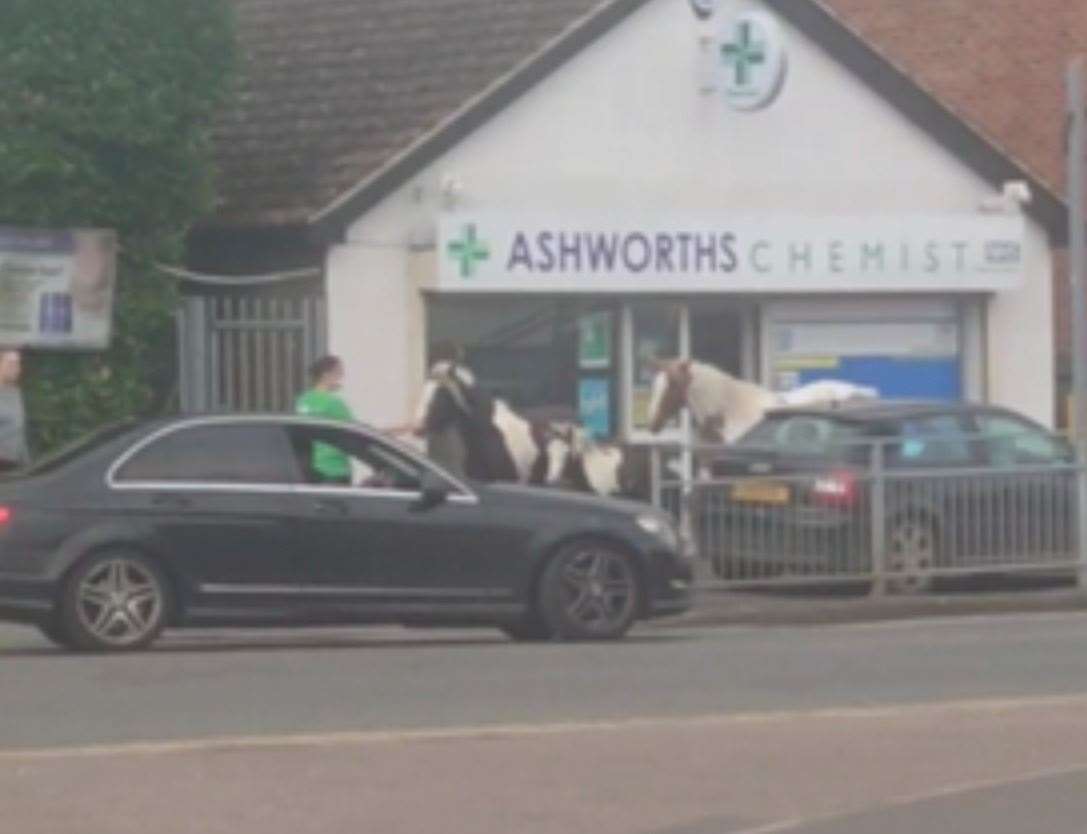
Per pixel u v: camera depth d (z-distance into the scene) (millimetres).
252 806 12180
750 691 16188
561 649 18484
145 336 25266
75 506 18125
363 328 26234
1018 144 34938
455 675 16781
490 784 12812
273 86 28000
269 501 18594
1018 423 24422
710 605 22531
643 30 27578
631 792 12680
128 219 24906
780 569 23203
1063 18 36062
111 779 12750
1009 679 16922
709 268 27516
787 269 27953
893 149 29062
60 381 24844
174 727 14422
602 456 25156
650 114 27641
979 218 29031
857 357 29094
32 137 24047
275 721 14688
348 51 28141
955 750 13961
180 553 18344
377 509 18844
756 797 12609
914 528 23516
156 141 24484
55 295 24562
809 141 28578
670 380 26672
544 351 27375
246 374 26422
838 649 18656
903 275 28594
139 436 18484
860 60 28766
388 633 21016
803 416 24344
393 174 26188
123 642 18219
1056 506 24156
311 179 26453
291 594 18641
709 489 23203
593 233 26875
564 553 19250
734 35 27938
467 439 23750
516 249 26484
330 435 18953
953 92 35406
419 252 26422
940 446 23844
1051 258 30797
